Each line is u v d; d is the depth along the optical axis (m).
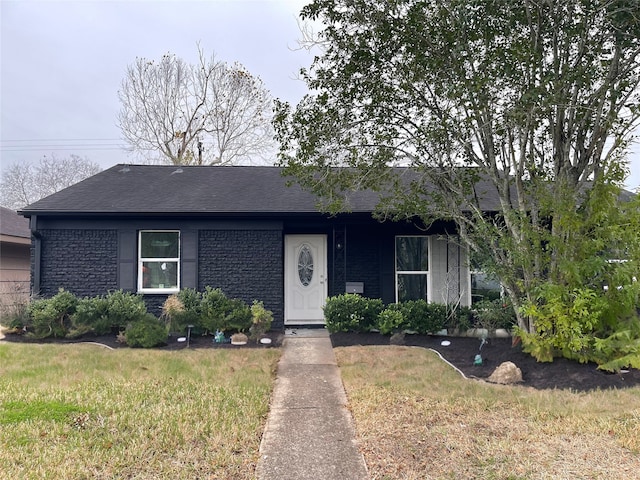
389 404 5.56
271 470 3.96
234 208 10.59
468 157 7.98
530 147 7.57
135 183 12.26
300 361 7.95
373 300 10.00
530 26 6.80
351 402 5.68
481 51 6.99
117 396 5.81
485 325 9.12
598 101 7.03
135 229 10.66
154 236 10.87
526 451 4.26
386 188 9.77
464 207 9.58
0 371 6.95
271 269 10.77
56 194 11.27
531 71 6.75
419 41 7.22
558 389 6.14
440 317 9.52
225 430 4.76
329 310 9.85
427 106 7.70
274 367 7.45
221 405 5.51
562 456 4.16
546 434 4.65
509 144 7.46
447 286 10.66
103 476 3.81
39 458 4.08
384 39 7.40
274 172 13.59
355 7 7.44
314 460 4.14
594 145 7.15
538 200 7.23
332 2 7.50
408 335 9.59
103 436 4.58
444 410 5.36
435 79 7.31
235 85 27.72
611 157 7.24
